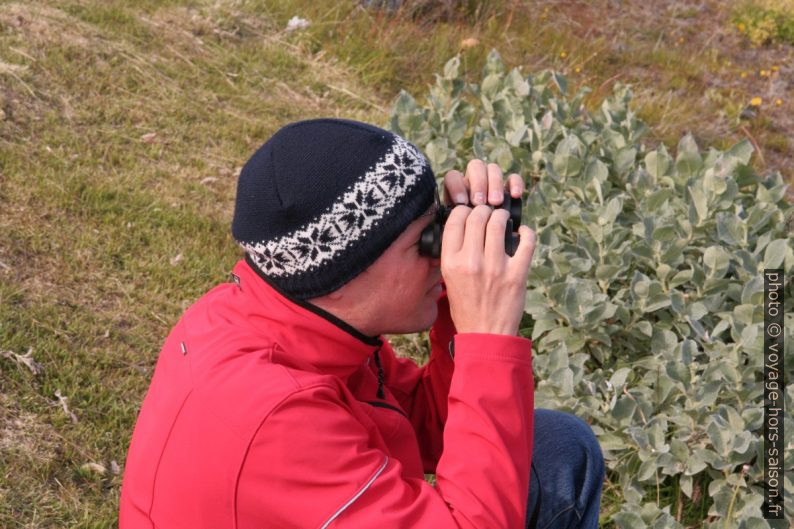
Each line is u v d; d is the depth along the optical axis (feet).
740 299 11.50
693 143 13.62
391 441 5.75
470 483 4.92
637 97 25.81
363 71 22.62
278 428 4.68
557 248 11.85
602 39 31.24
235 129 18.19
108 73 18.51
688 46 34.24
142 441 5.14
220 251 13.98
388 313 5.32
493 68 17.46
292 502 4.69
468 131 16.34
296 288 5.16
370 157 4.98
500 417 5.07
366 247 5.01
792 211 13.08
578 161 13.17
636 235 12.59
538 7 33.40
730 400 10.11
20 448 9.50
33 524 8.78
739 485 8.96
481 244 5.18
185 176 15.97
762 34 35.27
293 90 20.86
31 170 14.57
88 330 11.53
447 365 6.59
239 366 4.96
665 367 9.89
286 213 4.94
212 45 21.42
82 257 12.87
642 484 9.71
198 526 4.87
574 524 6.32
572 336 10.77
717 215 12.09
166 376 5.28
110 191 14.52
